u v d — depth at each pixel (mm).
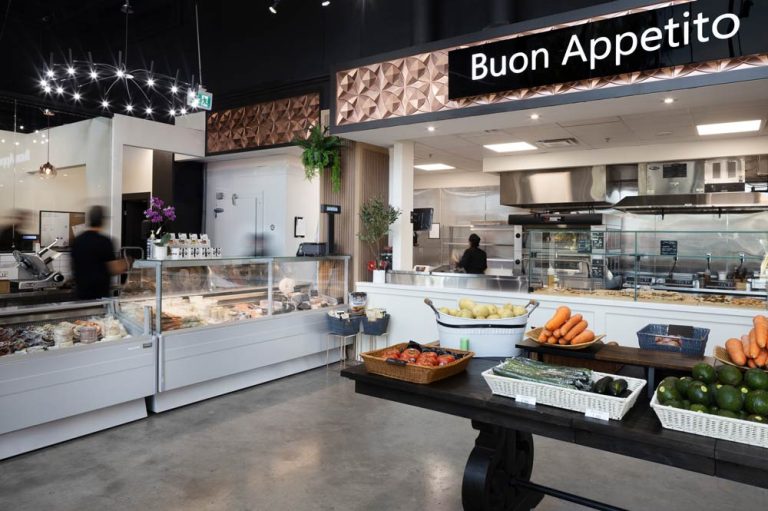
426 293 5777
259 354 5211
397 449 3762
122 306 4508
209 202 9547
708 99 4461
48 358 3668
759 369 1924
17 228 9016
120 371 4094
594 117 5238
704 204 6789
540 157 7926
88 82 9852
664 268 6082
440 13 6711
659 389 1908
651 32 4094
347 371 2473
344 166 6641
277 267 5578
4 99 7250
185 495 3062
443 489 3166
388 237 6844
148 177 9164
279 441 3885
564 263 5379
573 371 2146
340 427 4188
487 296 5328
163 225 8766
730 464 1608
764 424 1583
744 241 5391
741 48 3781
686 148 6898
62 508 2908
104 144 8117
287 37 8156
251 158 8961
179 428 4137
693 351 2631
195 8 9164
